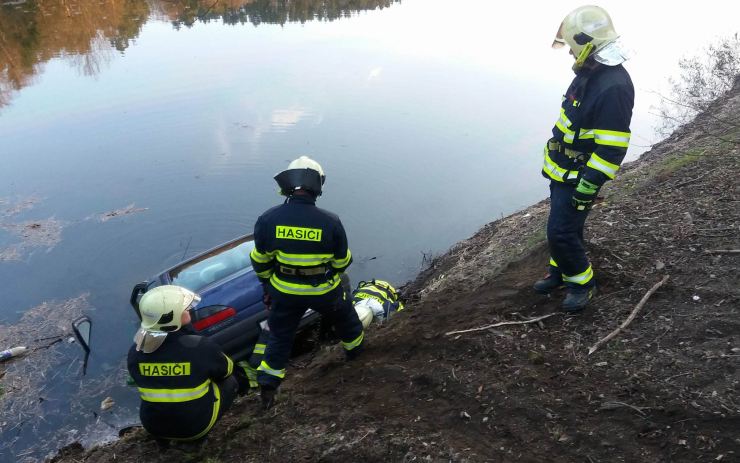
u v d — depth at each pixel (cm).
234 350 549
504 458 297
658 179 605
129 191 1055
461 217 942
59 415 559
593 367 342
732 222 456
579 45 333
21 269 820
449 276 652
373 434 341
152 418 361
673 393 304
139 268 817
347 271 809
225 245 641
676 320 359
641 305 378
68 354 646
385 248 862
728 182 538
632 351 345
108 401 574
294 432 372
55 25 2452
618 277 414
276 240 380
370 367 430
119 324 694
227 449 372
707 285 383
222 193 1041
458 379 367
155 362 355
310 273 386
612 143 324
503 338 393
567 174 354
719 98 1012
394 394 382
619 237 479
